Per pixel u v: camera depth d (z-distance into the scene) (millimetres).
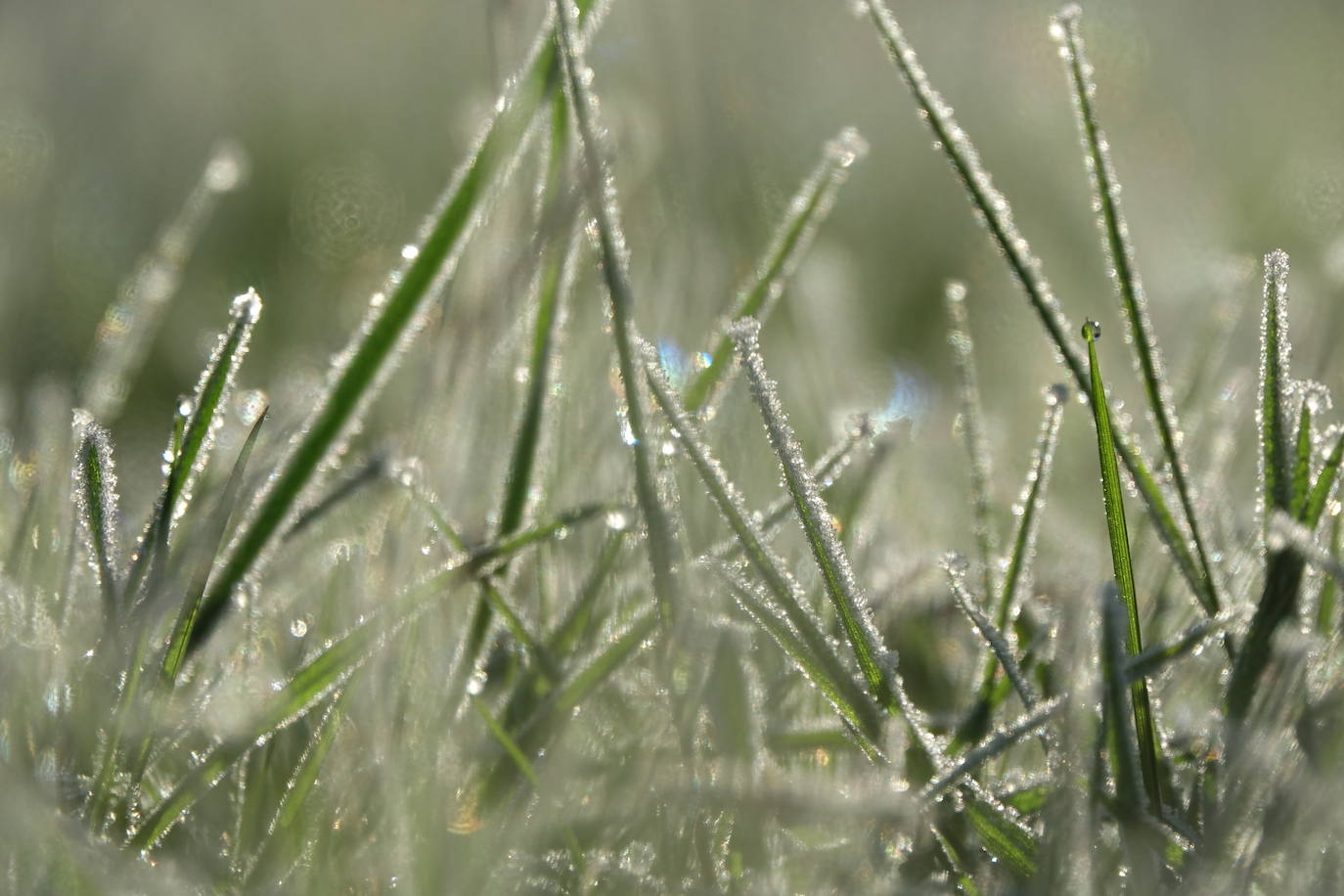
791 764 423
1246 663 407
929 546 481
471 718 422
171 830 412
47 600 436
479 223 434
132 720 411
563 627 425
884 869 407
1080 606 412
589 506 427
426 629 427
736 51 660
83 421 450
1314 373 480
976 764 403
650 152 536
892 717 410
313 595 447
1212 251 749
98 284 695
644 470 419
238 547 421
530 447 437
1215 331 486
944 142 432
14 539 445
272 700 410
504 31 450
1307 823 397
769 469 482
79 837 399
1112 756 401
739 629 418
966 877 404
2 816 397
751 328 419
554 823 410
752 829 408
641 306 509
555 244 438
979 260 757
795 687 433
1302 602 414
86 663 417
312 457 423
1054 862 397
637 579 443
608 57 573
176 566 422
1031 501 425
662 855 409
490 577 424
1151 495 425
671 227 526
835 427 507
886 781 408
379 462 441
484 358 452
